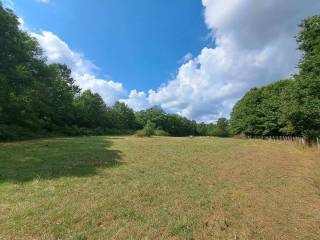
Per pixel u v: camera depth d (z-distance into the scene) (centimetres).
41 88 3569
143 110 11131
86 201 863
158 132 6069
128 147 2470
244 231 710
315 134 2970
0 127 3212
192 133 12212
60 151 1989
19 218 706
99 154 1898
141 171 1378
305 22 2597
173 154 2105
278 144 3406
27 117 4031
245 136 5694
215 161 1853
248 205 924
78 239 612
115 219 740
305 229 749
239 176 1389
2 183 1028
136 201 896
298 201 1000
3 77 1959
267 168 1658
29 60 2825
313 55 2516
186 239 642
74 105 6247
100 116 7212
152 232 667
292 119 2789
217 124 11762
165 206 866
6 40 2073
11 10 2183
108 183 1101
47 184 1042
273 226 757
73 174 1231
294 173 1524
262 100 5516
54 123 5216
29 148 2139
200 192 1044
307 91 2456
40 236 616
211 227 721
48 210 771
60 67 6544
